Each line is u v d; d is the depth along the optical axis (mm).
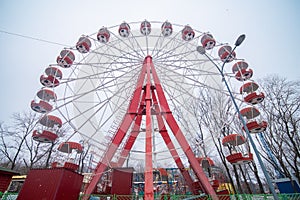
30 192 10875
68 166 15078
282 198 11750
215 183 16844
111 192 16500
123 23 18766
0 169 15453
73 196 11891
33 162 32000
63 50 18406
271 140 24172
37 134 15461
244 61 18609
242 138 15984
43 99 17047
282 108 24641
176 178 24578
